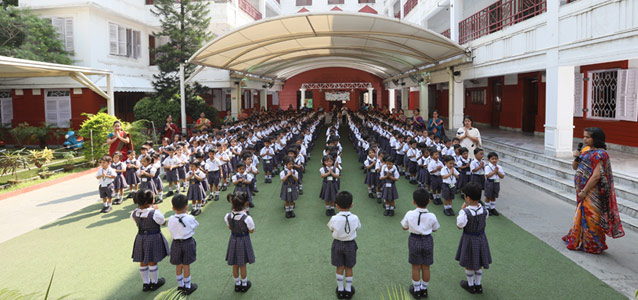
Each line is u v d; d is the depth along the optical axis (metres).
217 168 9.14
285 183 7.75
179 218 4.79
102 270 5.56
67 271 5.54
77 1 17.03
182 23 18.53
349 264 4.64
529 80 15.84
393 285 5.03
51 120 18.22
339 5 35.50
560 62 9.55
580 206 5.72
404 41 14.95
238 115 20.72
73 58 17.48
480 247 4.62
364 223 7.39
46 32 16.75
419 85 21.75
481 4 16.91
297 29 13.73
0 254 6.12
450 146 9.84
